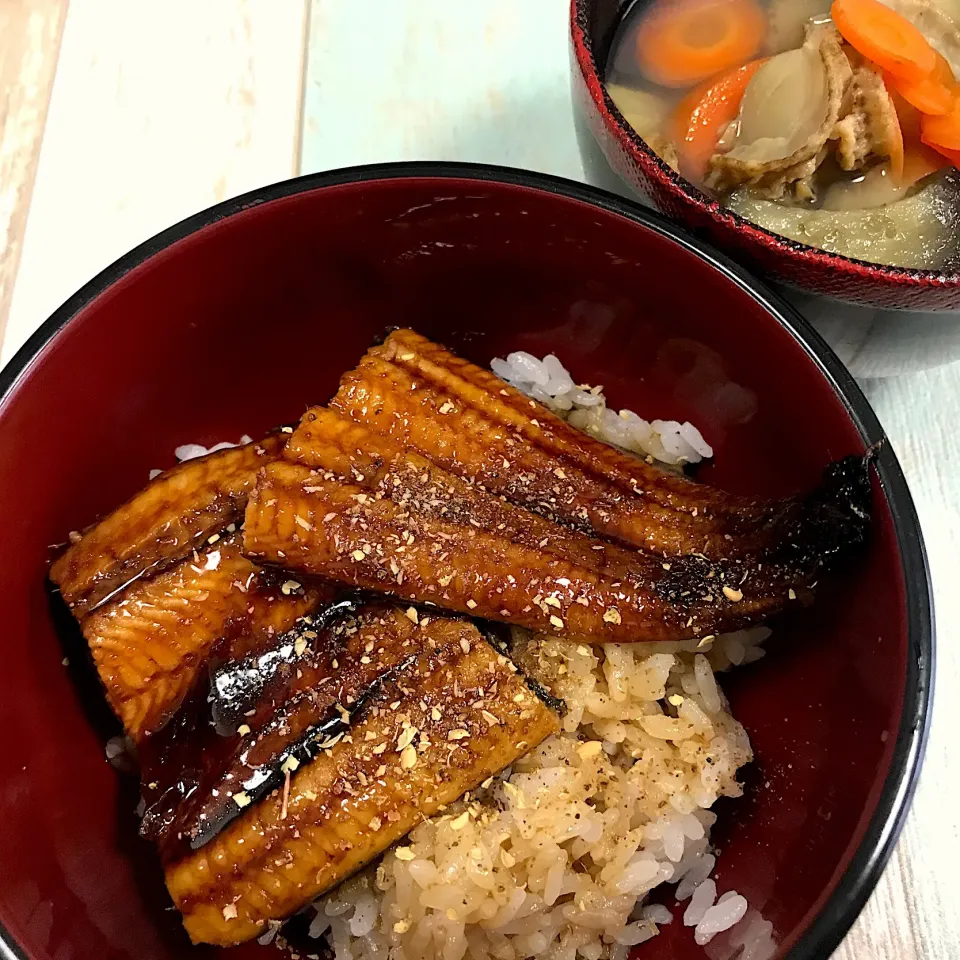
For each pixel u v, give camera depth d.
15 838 0.17
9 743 0.17
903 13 0.21
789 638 0.20
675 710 0.20
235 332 0.21
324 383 0.23
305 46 0.27
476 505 0.18
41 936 0.16
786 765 0.19
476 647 0.18
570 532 0.18
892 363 0.21
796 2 0.23
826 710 0.18
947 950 0.19
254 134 0.26
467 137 0.25
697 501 0.19
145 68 0.27
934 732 0.20
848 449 0.18
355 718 0.17
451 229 0.20
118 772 0.20
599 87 0.19
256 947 0.19
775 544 0.18
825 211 0.20
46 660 0.19
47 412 0.18
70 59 0.27
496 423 0.19
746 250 0.18
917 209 0.20
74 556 0.18
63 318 0.18
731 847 0.19
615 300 0.20
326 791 0.17
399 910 0.18
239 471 0.19
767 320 0.18
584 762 0.19
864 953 0.19
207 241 0.19
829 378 0.18
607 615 0.18
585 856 0.19
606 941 0.19
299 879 0.17
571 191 0.19
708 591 0.18
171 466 0.22
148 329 0.19
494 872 0.18
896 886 0.19
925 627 0.16
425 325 0.22
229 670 0.18
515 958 0.18
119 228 0.25
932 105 0.20
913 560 0.16
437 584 0.18
